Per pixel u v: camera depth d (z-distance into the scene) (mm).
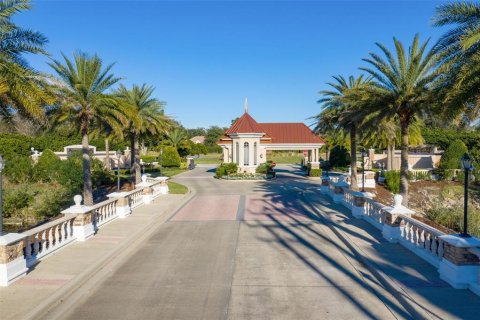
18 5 13148
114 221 18094
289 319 7961
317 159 49062
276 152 103375
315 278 10469
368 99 19531
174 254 12930
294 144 48625
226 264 11758
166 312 8305
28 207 23781
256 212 21234
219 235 15766
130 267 11484
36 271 10664
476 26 13078
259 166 43844
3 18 13242
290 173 49719
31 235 10930
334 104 28547
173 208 22844
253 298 9070
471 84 13328
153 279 10398
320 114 29703
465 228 9617
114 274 10828
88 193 23156
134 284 10016
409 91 18391
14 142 46625
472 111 14297
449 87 14016
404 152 20125
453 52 13570
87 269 10844
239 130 44125
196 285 9930
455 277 9234
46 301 8586
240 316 8094
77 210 14109
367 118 20297
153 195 26078
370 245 13352
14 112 16172
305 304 8727
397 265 11062
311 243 14336
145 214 20000
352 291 9523
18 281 9859
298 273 10883
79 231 14180
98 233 15523
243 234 15906
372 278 10453
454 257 9375
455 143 39062
